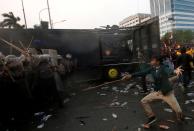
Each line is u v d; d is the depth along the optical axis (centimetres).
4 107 689
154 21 1237
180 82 979
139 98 877
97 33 1380
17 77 721
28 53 800
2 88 684
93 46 1369
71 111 758
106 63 1405
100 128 575
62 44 1273
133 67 1418
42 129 600
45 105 843
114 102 837
